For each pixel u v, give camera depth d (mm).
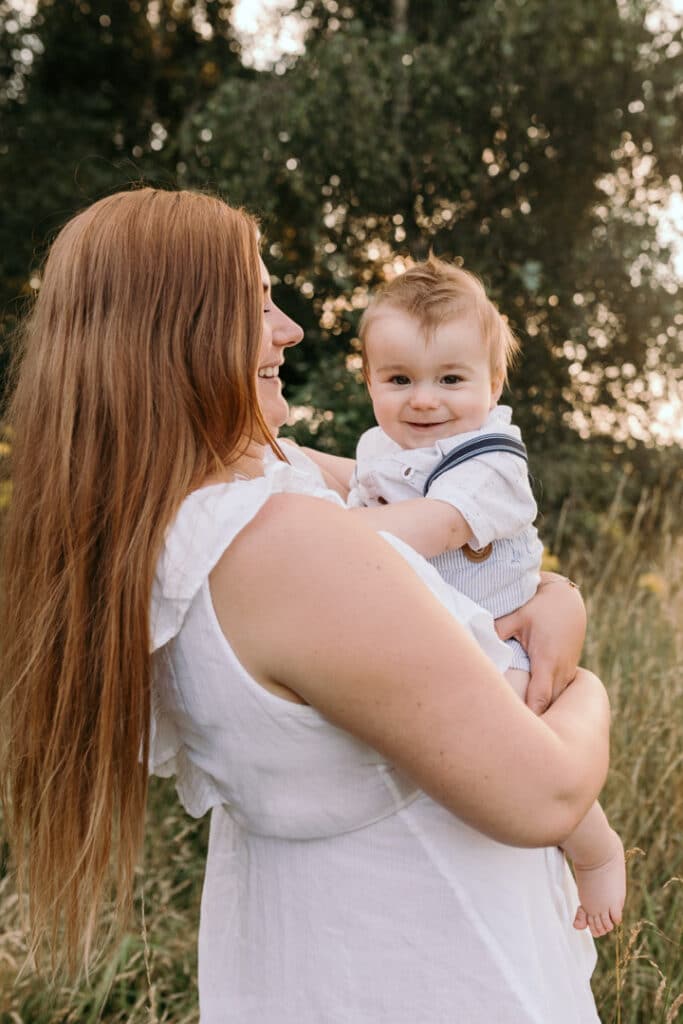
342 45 5586
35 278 6906
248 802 972
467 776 860
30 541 1022
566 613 1290
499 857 1008
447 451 1346
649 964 2123
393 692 846
